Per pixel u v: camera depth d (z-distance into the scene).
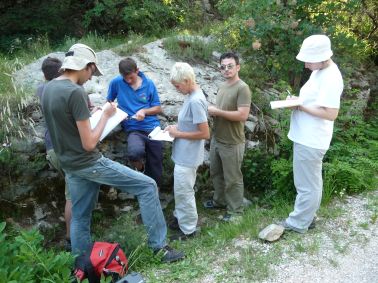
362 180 5.03
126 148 4.91
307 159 3.82
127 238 3.92
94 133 3.36
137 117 4.38
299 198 4.02
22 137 4.57
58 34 8.73
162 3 8.75
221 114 4.34
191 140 4.04
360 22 8.22
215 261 3.83
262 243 4.02
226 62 4.30
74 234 3.65
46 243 4.41
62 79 3.29
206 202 5.15
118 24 8.72
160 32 8.52
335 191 4.82
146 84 4.53
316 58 3.60
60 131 3.32
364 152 5.61
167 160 5.08
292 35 6.21
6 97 4.85
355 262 3.69
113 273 3.40
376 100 7.75
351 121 6.10
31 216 4.48
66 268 3.34
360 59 8.04
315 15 6.59
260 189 5.41
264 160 5.39
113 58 6.25
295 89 6.67
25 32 8.62
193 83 3.95
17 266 3.28
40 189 4.57
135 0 8.48
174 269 3.72
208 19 9.01
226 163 4.59
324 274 3.55
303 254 3.81
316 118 3.73
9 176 4.43
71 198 3.62
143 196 3.72
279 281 3.48
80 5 9.20
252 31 6.33
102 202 4.80
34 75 5.71
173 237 4.39
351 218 4.41
